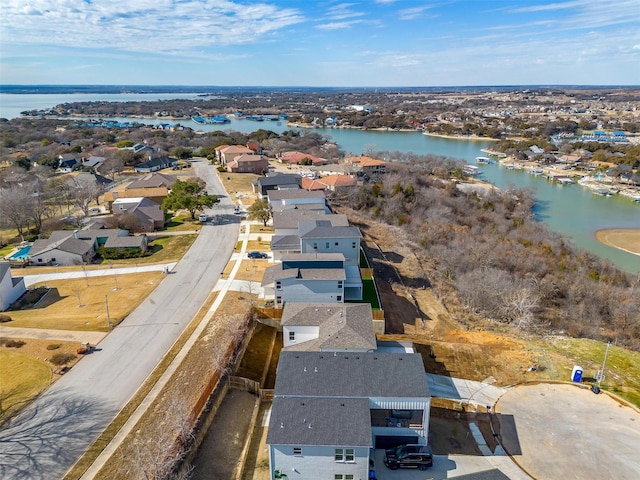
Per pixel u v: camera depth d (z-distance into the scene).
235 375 33.28
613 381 34.78
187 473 24.14
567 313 49.75
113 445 26.38
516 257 62.38
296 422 24.59
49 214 76.88
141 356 35.72
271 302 44.34
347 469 24.05
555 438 28.67
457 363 36.81
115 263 56.62
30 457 25.62
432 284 54.88
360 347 32.38
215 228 70.12
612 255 74.69
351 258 51.53
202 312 42.88
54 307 44.72
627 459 27.00
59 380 32.69
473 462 26.64
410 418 26.83
